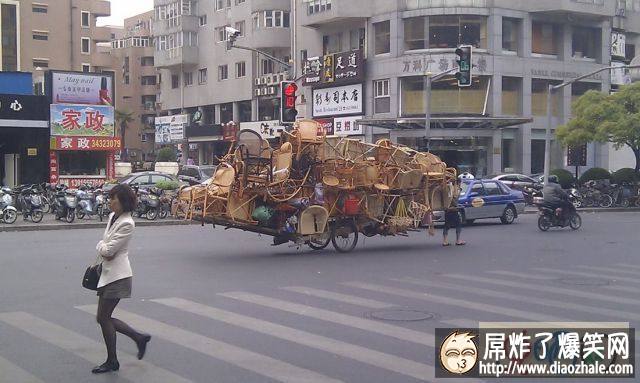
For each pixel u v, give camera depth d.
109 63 72.06
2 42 62.12
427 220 17.36
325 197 15.82
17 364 6.84
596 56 47.56
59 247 16.66
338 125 47.28
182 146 66.31
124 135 80.69
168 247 16.91
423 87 42.75
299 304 9.85
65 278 11.98
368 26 45.06
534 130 44.62
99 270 6.61
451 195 17.69
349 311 9.38
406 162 17.17
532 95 44.53
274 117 57.41
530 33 44.09
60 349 7.41
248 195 15.07
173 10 64.25
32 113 32.16
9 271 12.76
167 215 25.53
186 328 8.36
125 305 9.73
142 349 6.87
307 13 47.94
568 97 45.75
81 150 33.66
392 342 7.72
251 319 8.86
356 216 16.33
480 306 9.80
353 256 15.50
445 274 12.88
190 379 6.37
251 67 56.88
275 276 12.46
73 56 67.88
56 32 66.38
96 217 25.22
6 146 33.75
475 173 42.91
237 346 7.54
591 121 35.34
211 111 63.97
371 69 44.78
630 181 37.28
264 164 15.10
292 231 15.39
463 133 42.19
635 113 34.72
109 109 34.03
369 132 45.38
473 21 42.28
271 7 54.50
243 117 59.84
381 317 9.00
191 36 63.72
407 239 19.33
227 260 14.62
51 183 31.62
